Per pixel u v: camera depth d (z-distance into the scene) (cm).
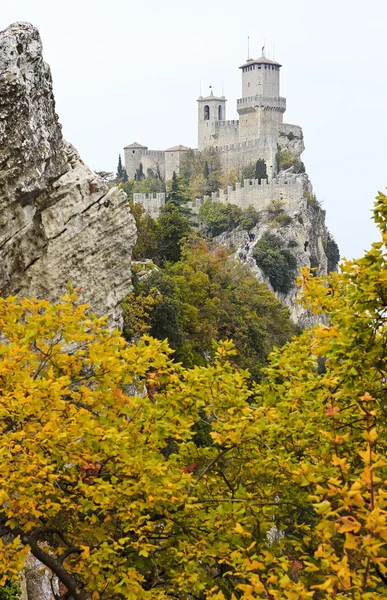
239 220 18938
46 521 1565
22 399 1344
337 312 1473
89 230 2534
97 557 1338
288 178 19125
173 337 5675
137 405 1457
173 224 8825
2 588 2133
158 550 1502
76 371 1542
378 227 1435
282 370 1689
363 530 1198
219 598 1173
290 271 17938
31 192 2236
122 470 1418
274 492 1547
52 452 1387
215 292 7738
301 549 1448
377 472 1481
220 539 1420
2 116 2109
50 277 2436
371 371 1491
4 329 1518
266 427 1457
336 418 1495
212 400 1515
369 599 987
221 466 1642
